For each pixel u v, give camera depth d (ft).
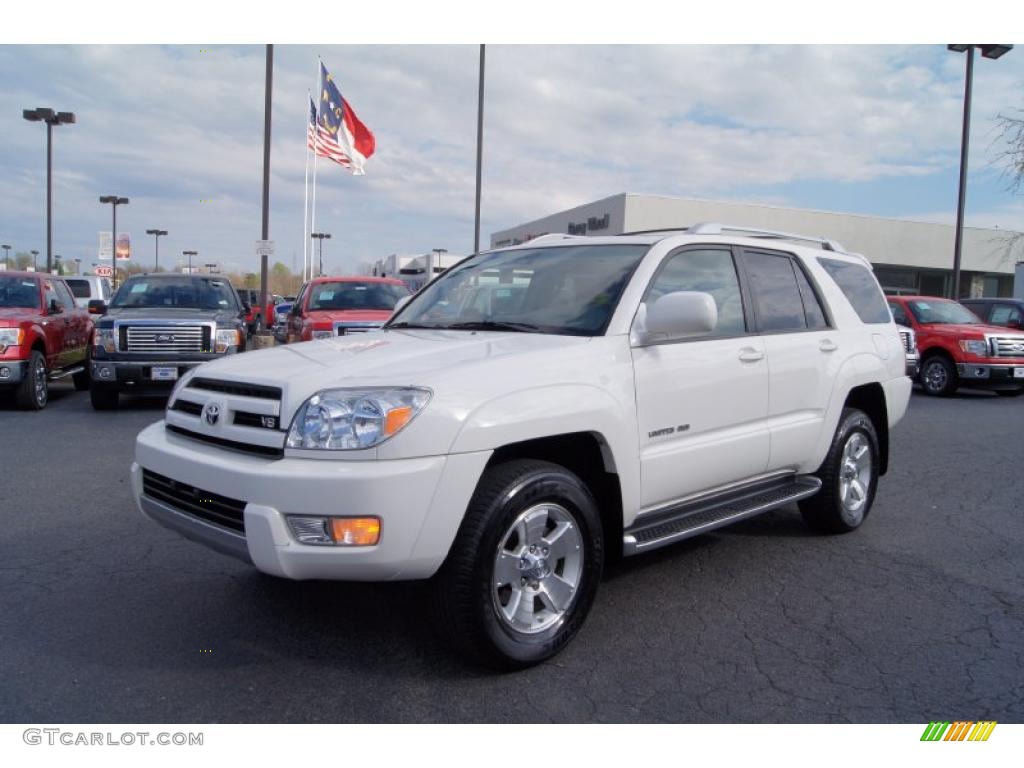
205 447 11.38
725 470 14.21
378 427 9.84
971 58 67.21
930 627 12.86
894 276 141.08
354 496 9.63
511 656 10.79
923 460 26.76
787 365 15.37
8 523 17.97
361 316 38.37
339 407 10.02
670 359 13.00
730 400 14.08
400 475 9.72
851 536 17.87
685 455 13.24
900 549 16.92
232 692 10.48
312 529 9.78
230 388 11.55
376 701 10.29
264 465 10.16
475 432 10.21
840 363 16.79
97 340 34.32
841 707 10.32
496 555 10.57
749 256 15.69
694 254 14.42
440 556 10.10
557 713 10.07
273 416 10.53
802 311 16.55
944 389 46.93
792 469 16.25
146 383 34.32
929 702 10.47
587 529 11.66
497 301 14.49
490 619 10.52
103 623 12.61
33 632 12.25
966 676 11.19
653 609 13.51
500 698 10.41
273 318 62.23
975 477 24.08
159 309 37.14
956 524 18.90
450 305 15.21
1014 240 88.48
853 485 17.79
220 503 10.62
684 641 12.24
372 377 10.52
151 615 12.94
